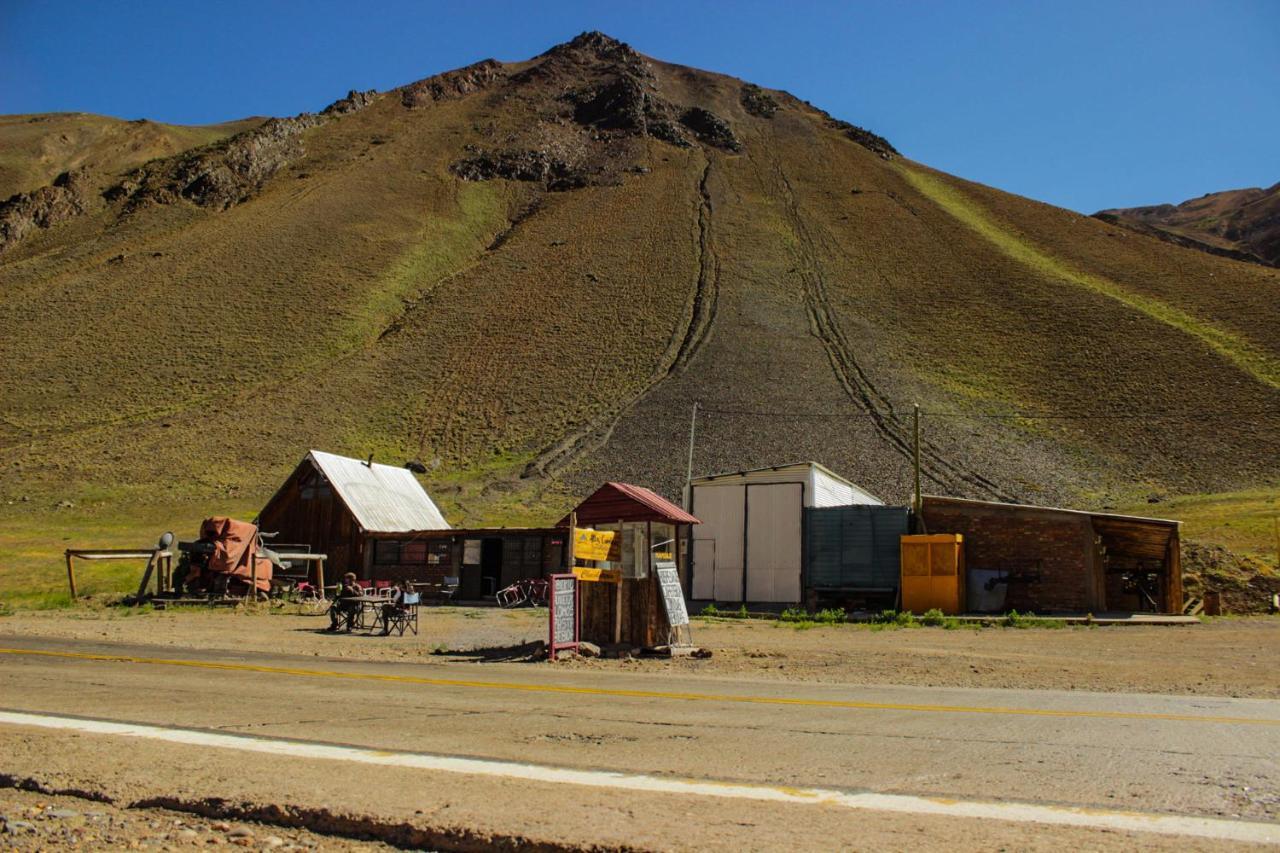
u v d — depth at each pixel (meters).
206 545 29.92
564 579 15.33
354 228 145.50
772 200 165.88
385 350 104.50
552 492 68.44
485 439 83.25
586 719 8.64
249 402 89.56
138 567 41.00
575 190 176.00
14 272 128.50
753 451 74.88
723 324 106.50
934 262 132.25
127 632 19.56
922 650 16.95
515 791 5.73
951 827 4.88
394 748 7.14
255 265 126.50
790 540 32.28
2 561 42.53
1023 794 5.65
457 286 124.31
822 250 138.12
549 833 4.79
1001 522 28.98
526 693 10.62
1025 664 14.62
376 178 173.12
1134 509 61.72
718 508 33.53
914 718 8.82
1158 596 32.31
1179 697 10.73
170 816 5.51
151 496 68.25
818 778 6.11
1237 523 51.50
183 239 137.75
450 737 7.63
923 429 79.56
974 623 23.95
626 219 151.38
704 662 14.83
